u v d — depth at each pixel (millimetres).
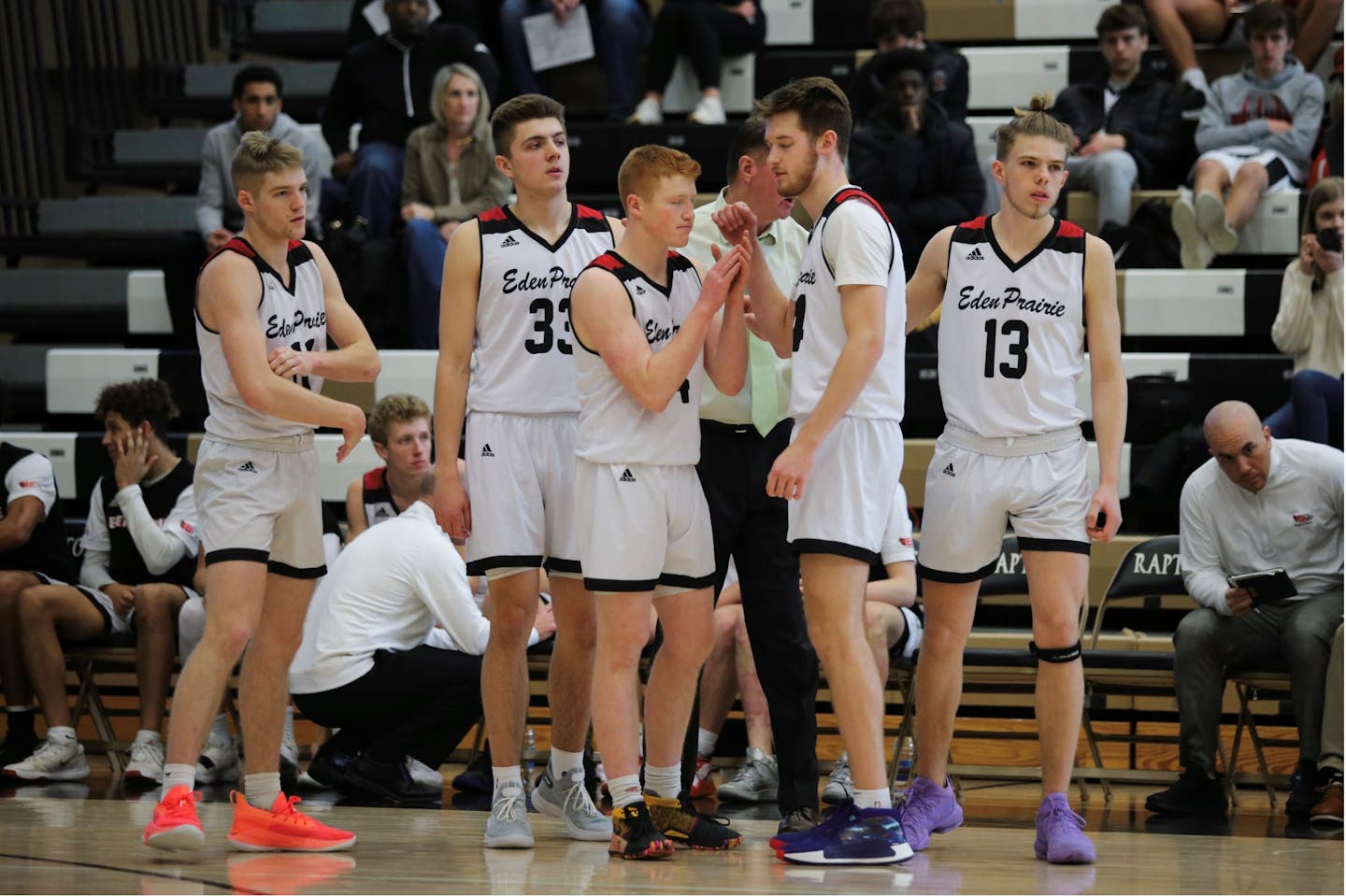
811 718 9773
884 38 18734
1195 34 20047
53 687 13500
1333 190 15445
